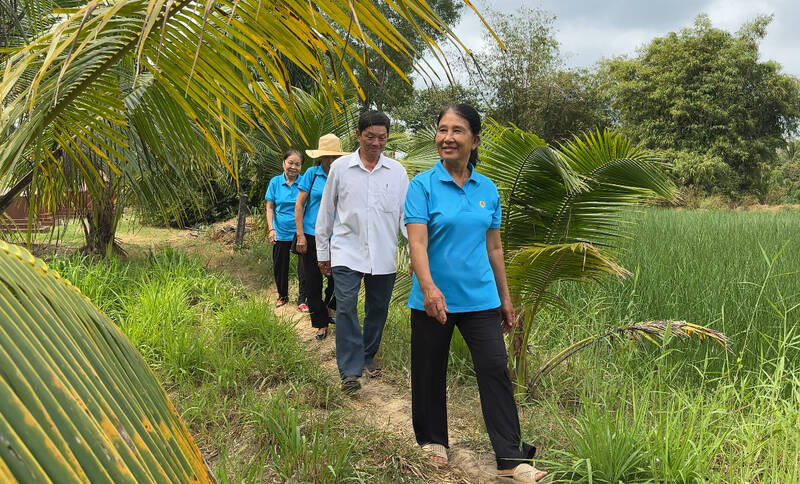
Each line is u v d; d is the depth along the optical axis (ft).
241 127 18.28
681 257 23.32
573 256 11.41
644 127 109.91
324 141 17.67
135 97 7.84
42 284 1.99
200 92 6.38
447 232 9.51
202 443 10.36
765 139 109.81
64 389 1.49
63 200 9.86
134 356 2.53
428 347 9.89
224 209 43.06
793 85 107.55
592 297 17.94
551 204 13.17
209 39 5.73
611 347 14.06
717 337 11.41
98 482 1.38
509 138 12.12
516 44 87.45
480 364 9.59
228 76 6.06
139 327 15.25
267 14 4.99
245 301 20.61
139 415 2.09
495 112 90.22
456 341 14.61
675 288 17.85
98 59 6.25
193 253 30.30
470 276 9.55
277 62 5.54
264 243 32.94
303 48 5.30
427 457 9.98
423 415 10.16
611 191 12.79
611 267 10.34
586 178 12.50
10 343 1.38
